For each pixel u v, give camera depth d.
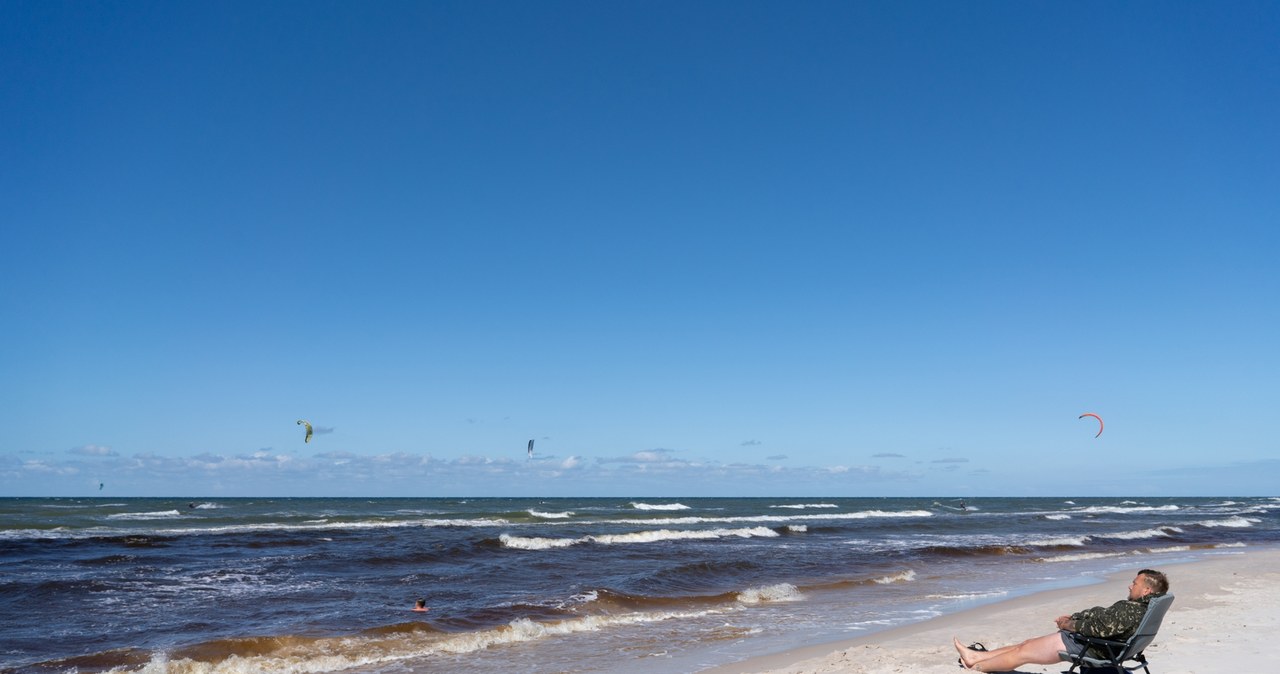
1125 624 6.61
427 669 10.27
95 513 49.22
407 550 26.28
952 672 8.39
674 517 54.12
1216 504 126.12
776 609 15.27
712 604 15.88
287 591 17.48
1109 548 31.09
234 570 21.19
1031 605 15.49
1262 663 8.34
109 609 15.12
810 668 9.09
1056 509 87.00
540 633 12.59
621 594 16.47
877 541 33.62
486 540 30.06
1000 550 28.06
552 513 56.97
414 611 14.66
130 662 10.65
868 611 14.97
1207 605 14.09
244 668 10.29
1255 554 27.91
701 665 10.27
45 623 13.70
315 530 35.94
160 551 26.22
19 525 35.75
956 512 73.69
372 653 11.12
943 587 18.72
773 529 39.19
